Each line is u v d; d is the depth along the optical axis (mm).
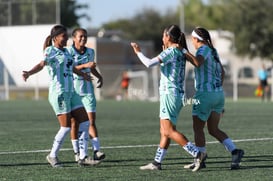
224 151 34469
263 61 162500
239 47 161875
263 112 69375
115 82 114938
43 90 109688
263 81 101188
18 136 43719
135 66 126250
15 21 114125
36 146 37531
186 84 108938
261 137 42281
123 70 115688
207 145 37219
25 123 55344
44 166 29500
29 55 112875
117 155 33250
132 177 26328
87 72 31891
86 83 31688
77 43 31734
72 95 29656
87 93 31688
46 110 73688
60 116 29188
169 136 27828
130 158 32125
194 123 28688
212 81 28234
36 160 31469
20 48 113312
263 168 28719
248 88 121125
